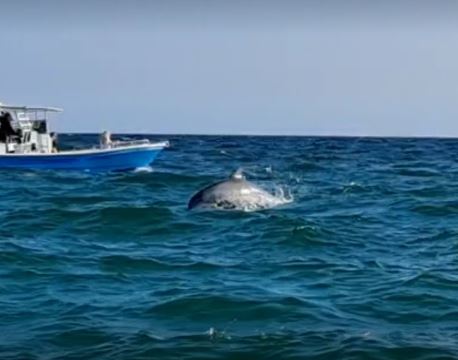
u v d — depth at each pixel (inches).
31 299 548.7
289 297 552.1
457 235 867.4
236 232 864.9
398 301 546.3
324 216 1043.9
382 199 1288.1
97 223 930.7
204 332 467.8
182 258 711.7
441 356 420.8
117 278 621.3
